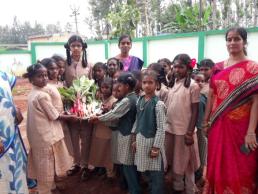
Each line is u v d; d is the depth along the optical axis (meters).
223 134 2.67
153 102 3.09
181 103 3.26
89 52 19.06
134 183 3.43
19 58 16.98
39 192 3.38
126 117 3.36
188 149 3.32
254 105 2.52
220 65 2.83
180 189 3.49
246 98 2.56
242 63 2.58
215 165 2.72
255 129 2.59
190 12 15.05
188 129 3.23
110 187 3.87
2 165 2.64
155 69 3.76
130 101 3.34
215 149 2.72
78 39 4.19
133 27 20.86
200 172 3.88
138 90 3.76
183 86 3.31
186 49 11.15
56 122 3.45
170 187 3.75
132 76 3.44
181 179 3.46
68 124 4.01
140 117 3.16
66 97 3.96
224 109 2.64
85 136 4.05
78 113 3.87
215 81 2.74
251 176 2.65
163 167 3.18
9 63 16.72
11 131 2.70
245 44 2.66
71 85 4.30
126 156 3.35
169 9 25.62
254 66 2.50
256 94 2.50
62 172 3.47
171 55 12.02
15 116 2.79
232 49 2.63
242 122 2.59
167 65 4.44
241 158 2.62
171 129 3.35
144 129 3.11
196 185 3.79
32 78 3.32
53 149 3.34
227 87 2.62
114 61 4.34
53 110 3.29
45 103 3.24
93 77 4.29
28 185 3.58
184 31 15.19
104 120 3.43
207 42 10.09
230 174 2.65
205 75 3.88
